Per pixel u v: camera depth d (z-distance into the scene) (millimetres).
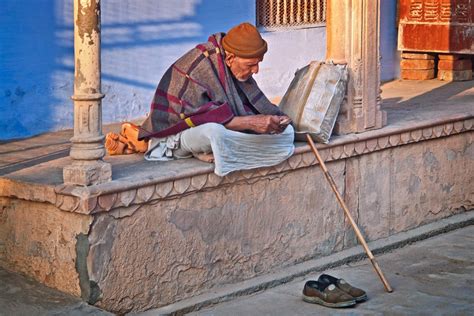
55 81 13664
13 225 10055
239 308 10398
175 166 10242
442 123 13648
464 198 14484
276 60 16953
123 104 14688
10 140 13008
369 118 12453
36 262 9875
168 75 10570
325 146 11672
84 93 9289
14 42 13086
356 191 12445
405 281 11461
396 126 12891
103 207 9297
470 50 18672
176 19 15195
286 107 11648
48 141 12875
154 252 9914
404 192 13289
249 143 10438
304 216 11688
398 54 19844
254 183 10922
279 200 11297
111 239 9469
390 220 13109
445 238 13547
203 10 15586
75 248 9414
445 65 19328
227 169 10289
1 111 13023
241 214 10828
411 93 17172
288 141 10891
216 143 10117
